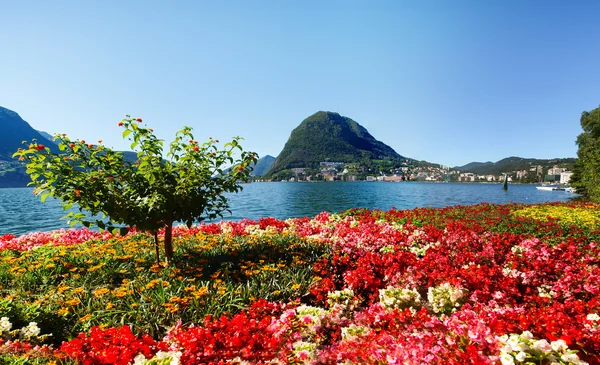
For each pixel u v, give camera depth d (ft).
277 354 12.22
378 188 436.76
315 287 20.34
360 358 11.60
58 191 18.92
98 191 19.58
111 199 19.77
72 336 14.53
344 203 183.52
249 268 23.52
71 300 16.65
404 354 10.73
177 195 21.35
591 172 88.43
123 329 12.64
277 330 13.38
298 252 27.07
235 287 19.53
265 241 30.30
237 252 26.53
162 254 26.45
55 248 26.55
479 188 492.95
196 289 18.28
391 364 10.52
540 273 21.20
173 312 16.25
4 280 19.56
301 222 45.39
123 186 21.42
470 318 12.93
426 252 26.81
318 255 27.55
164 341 13.33
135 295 17.95
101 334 12.61
